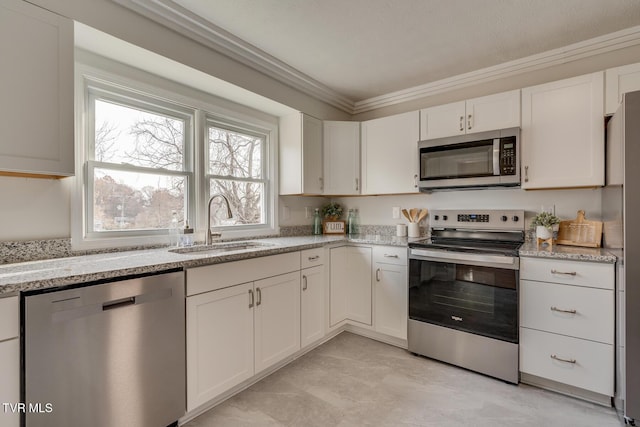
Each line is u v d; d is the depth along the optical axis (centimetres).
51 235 167
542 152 221
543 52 240
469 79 277
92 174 188
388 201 328
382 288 264
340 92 319
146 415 148
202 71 208
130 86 198
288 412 178
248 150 284
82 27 157
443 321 230
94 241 184
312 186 294
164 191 224
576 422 166
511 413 175
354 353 250
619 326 171
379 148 302
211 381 175
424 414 175
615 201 182
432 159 261
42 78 139
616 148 178
